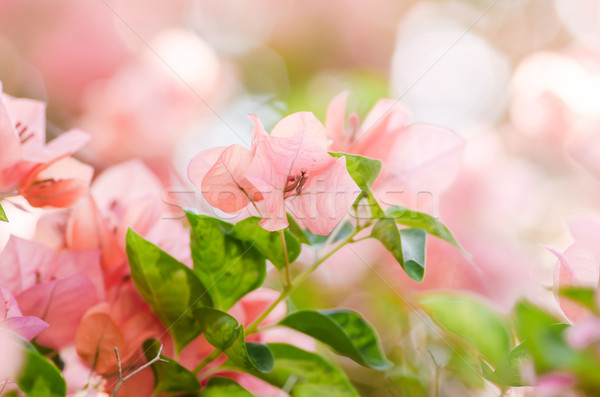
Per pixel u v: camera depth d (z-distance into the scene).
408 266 0.30
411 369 0.40
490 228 0.47
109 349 0.31
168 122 0.47
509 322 0.33
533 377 0.27
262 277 0.32
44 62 0.49
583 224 0.30
